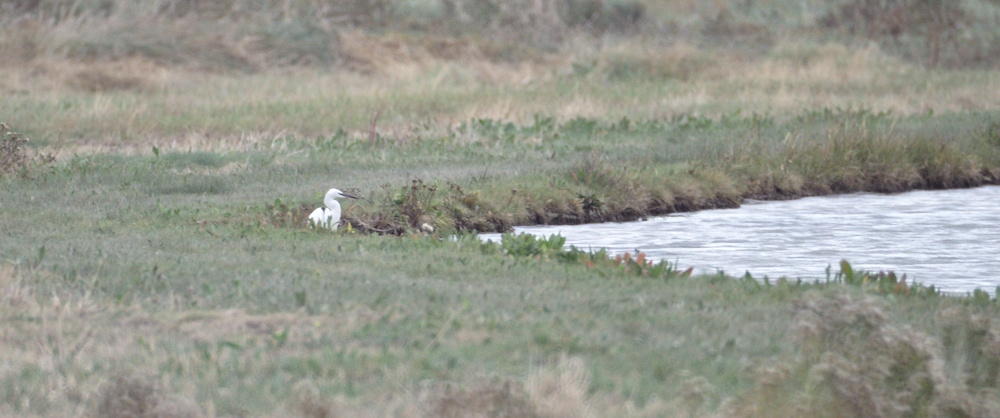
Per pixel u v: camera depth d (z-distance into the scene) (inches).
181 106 1086.4
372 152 858.1
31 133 909.2
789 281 449.7
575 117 1123.9
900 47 1811.0
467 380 259.8
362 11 1628.9
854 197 802.2
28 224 509.4
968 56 1774.1
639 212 701.3
